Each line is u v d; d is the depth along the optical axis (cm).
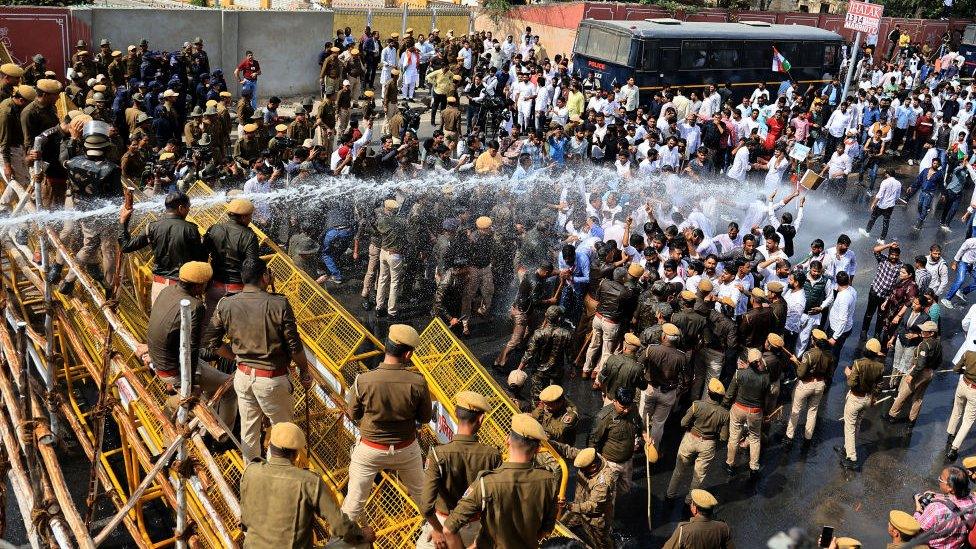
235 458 705
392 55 2427
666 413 1063
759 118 2288
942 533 803
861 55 3372
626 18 2966
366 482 631
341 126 2034
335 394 820
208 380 725
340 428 793
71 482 922
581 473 859
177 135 1800
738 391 1030
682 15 3038
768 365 1073
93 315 899
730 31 2580
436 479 568
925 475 1112
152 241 768
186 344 555
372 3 3297
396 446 620
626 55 2386
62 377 1000
